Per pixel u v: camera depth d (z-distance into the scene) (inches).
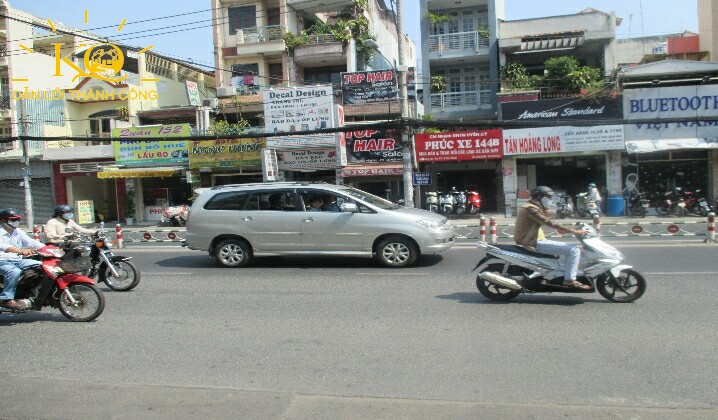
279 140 974.4
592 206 840.9
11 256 283.4
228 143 1007.6
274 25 1185.4
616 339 232.7
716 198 864.9
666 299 301.1
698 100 854.5
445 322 267.4
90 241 374.0
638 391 178.1
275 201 460.4
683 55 1114.7
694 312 271.9
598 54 1084.5
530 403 170.1
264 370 207.3
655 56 1128.2
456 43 1127.0
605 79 999.0
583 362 205.9
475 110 1111.6
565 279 294.5
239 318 287.7
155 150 1055.0
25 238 309.0
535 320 267.1
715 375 189.9
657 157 884.6
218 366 213.5
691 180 882.1
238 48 1182.3
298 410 169.0
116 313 308.0
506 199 929.5
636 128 869.8
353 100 1008.9
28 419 168.1
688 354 211.3
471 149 921.5
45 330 275.0
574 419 158.4
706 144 840.3
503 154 911.7
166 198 1115.3
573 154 902.4
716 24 1085.8
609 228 612.7
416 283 369.7
